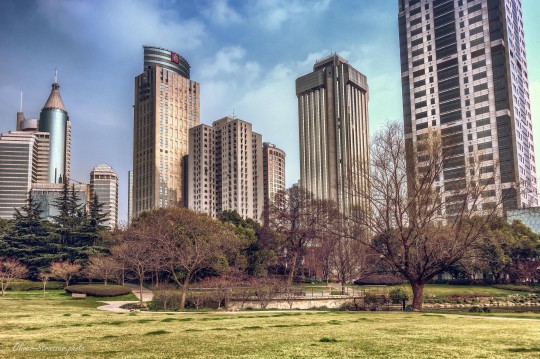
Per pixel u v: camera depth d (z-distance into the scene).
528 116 173.12
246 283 51.69
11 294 68.56
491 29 160.62
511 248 87.19
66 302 53.38
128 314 33.53
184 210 85.81
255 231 96.88
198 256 49.06
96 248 90.19
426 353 14.64
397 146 38.22
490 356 14.08
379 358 13.91
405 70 179.25
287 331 20.77
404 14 183.88
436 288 80.56
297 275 98.88
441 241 36.88
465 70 163.88
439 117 167.00
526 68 179.62
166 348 16.06
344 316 29.89
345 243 76.19
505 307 59.22
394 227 39.59
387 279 86.81
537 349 15.27
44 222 97.50
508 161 149.00
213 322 25.91
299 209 82.81
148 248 65.88
